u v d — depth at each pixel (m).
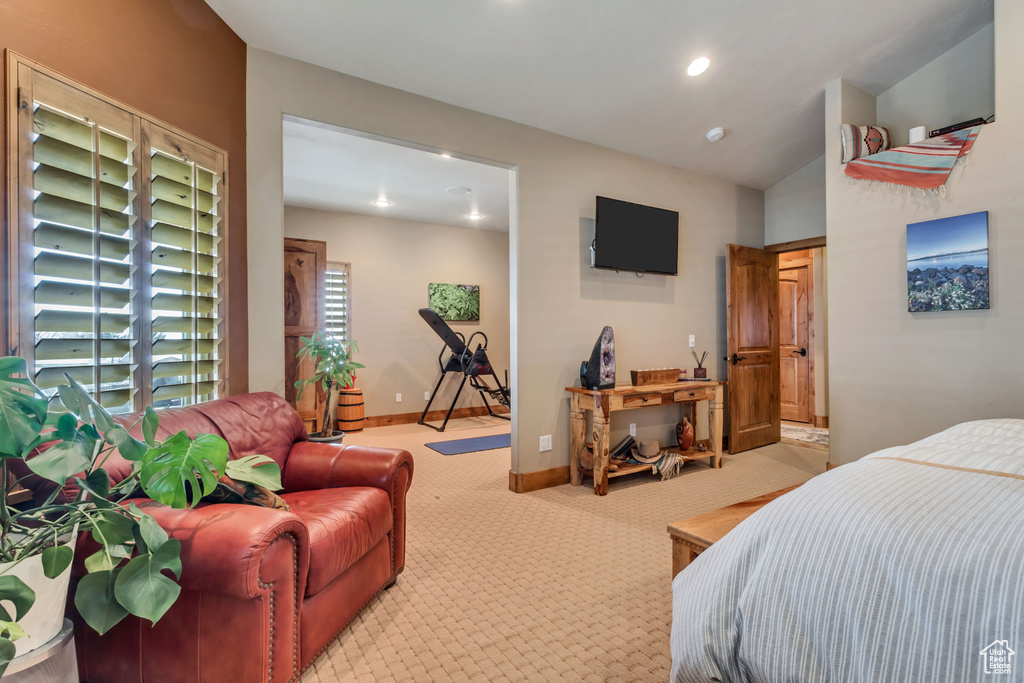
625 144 3.74
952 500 0.99
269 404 2.15
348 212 5.67
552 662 1.56
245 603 1.26
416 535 2.61
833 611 0.89
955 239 2.73
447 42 2.50
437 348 6.34
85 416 1.06
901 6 2.66
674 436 4.26
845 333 3.23
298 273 4.61
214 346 2.15
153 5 1.89
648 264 3.88
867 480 1.12
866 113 3.39
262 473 1.41
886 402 3.04
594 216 3.71
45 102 1.49
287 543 1.33
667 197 4.15
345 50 2.50
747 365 4.53
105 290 1.65
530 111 3.20
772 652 0.94
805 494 1.11
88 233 1.59
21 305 1.41
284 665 1.31
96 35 1.67
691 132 3.65
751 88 3.20
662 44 2.68
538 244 3.42
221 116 2.23
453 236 6.49
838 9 2.60
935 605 0.79
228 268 2.26
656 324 4.09
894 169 2.97
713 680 1.03
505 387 6.97
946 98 3.12
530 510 2.99
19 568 1.01
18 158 1.41
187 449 1.17
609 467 3.51
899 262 2.97
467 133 3.10
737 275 4.41
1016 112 2.53
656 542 2.51
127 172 1.73
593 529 2.68
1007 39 2.55
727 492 3.33
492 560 2.30
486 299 6.79
